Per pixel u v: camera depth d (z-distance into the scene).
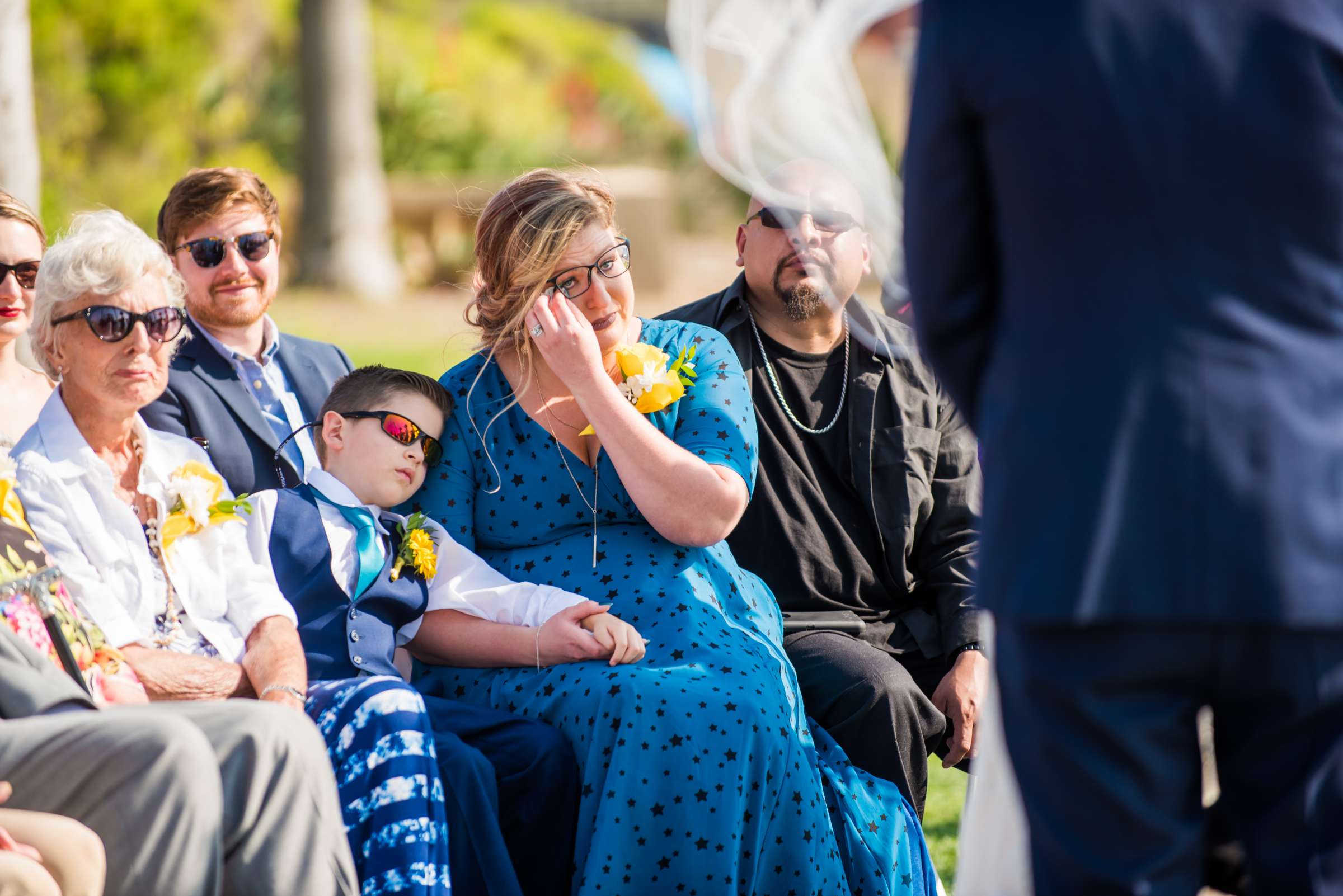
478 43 34.09
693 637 4.72
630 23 41.38
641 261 23.91
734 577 5.21
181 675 4.34
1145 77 3.08
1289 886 3.24
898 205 4.04
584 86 35.09
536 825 4.43
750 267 5.79
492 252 5.14
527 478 5.14
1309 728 3.19
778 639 5.27
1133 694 3.19
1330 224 3.08
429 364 15.40
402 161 28.84
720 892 4.29
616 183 24.39
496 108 31.62
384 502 4.98
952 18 3.29
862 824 4.78
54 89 22.77
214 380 5.71
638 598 4.88
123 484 4.70
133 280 4.46
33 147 7.46
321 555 4.78
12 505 4.19
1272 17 3.08
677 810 4.32
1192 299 3.08
